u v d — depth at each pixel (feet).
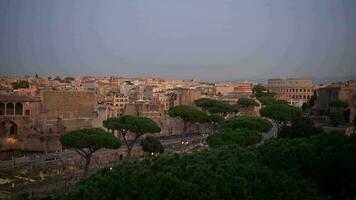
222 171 274.57
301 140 368.89
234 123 642.63
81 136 487.61
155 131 617.21
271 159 330.95
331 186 342.03
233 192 254.06
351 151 328.90
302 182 293.02
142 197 249.34
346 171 327.88
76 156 598.34
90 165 576.20
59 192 425.69
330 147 334.44
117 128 599.57
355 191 348.59
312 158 328.29
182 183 251.80
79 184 291.38
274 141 368.89
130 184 263.90
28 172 509.76
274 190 278.87
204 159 307.37
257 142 528.22
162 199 251.39
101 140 483.92
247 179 272.31
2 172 501.15
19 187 440.45
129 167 295.69
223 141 499.92
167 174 260.21
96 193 256.52
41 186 450.71
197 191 248.52
